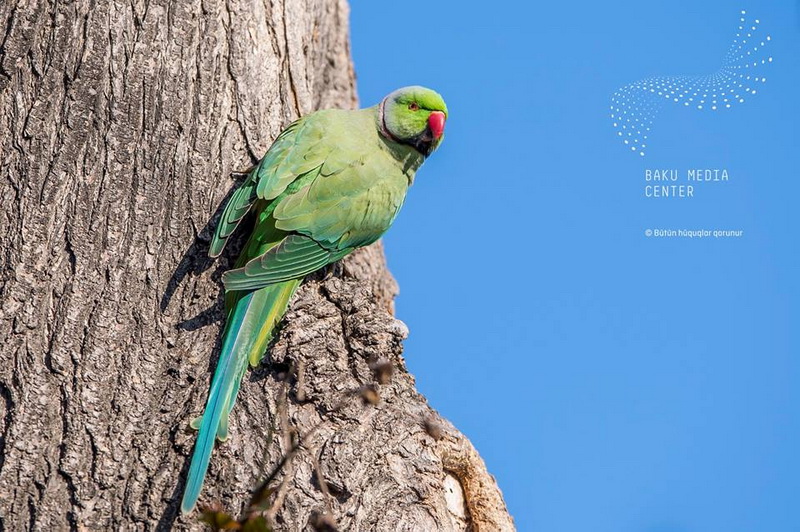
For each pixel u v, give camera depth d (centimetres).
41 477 829
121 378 890
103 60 1002
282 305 979
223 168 1027
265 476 838
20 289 903
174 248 968
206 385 905
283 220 1018
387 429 890
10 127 969
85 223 942
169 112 1012
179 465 847
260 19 1145
